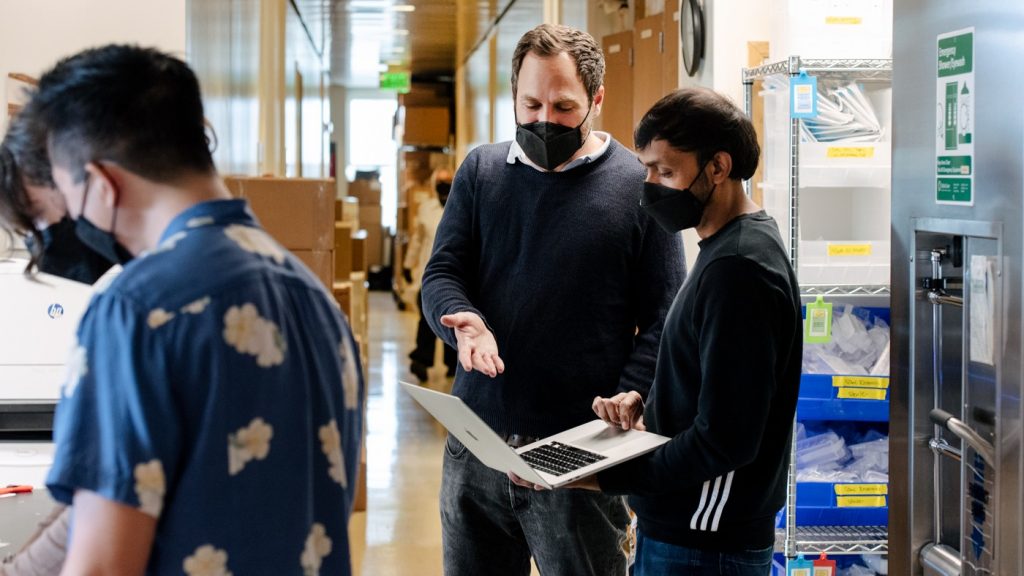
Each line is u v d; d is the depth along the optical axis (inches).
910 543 82.1
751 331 70.9
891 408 84.0
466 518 97.6
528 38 92.3
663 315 92.7
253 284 48.2
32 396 106.1
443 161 659.4
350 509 55.0
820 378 121.0
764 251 72.5
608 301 93.3
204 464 46.0
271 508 48.0
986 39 70.0
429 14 435.2
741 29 143.1
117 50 49.0
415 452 261.7
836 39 122.6
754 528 76.0
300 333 50.9
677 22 162.4
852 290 119.6
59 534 52.1
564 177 94.2
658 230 93.6
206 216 48.9
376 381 359.9
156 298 45.6
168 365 45.4
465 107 640.4
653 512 77.8
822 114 120.3
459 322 89.5
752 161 76.0
